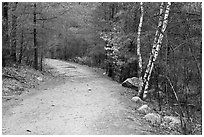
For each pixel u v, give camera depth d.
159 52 13.20
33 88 14.66
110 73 24.77
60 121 8.84
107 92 14.41
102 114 9.72
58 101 11.84
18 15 17.17
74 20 23.28
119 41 18.22
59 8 20.91
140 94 13.55
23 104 11.00
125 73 20.50
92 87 16.16
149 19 15.83
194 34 11.62
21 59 22.45
